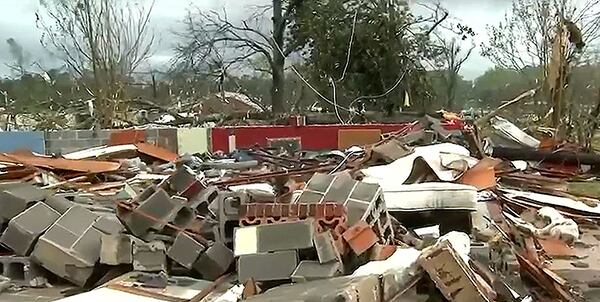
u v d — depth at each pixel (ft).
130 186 37.06
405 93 107.55
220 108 118.21
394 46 107.34
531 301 22.29
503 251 26.30
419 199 31.14
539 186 46.19
